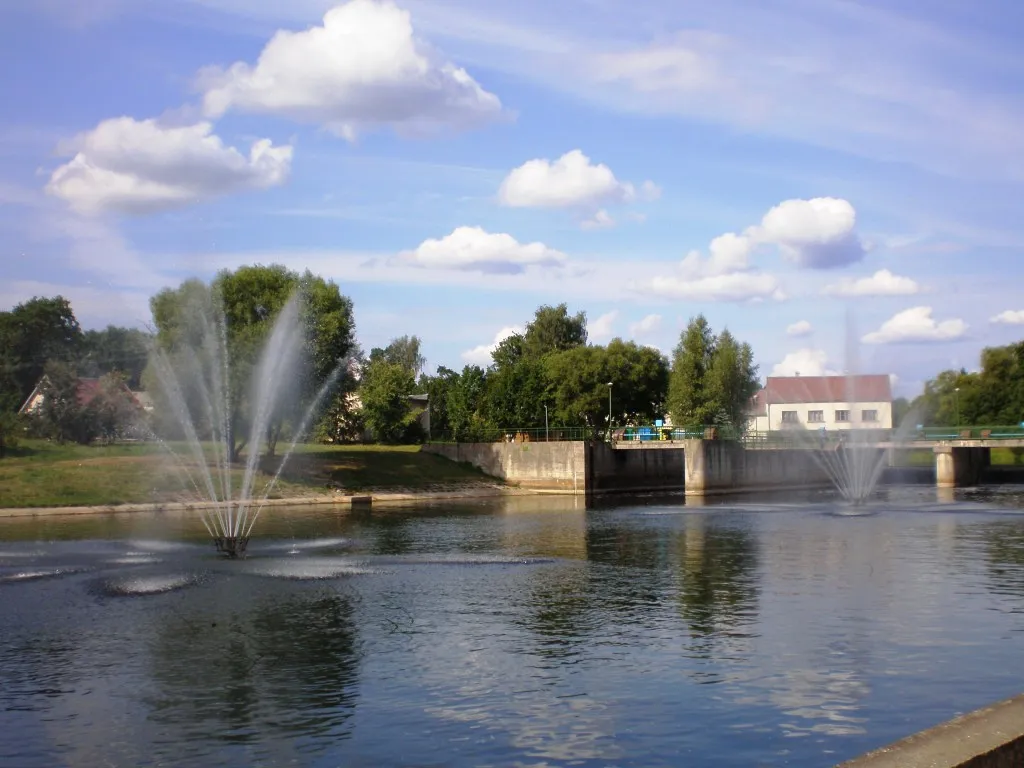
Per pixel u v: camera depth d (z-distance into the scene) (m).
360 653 27.31
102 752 19.53
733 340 128.50
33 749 19.70
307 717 21.59
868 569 43.78
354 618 32.12
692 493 111.06
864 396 175.88
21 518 70.00
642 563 45.78
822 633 29.89
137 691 23.62
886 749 10.12
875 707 22.25
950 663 26.12
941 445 120.81
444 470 113.00
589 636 29.48
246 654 27.20
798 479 126.94
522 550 51.31
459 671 25.39
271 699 22.95
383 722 21.23
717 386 125.19
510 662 26.33
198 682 24.39
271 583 38.84
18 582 38.25
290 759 19.08
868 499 95.69
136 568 42.12
